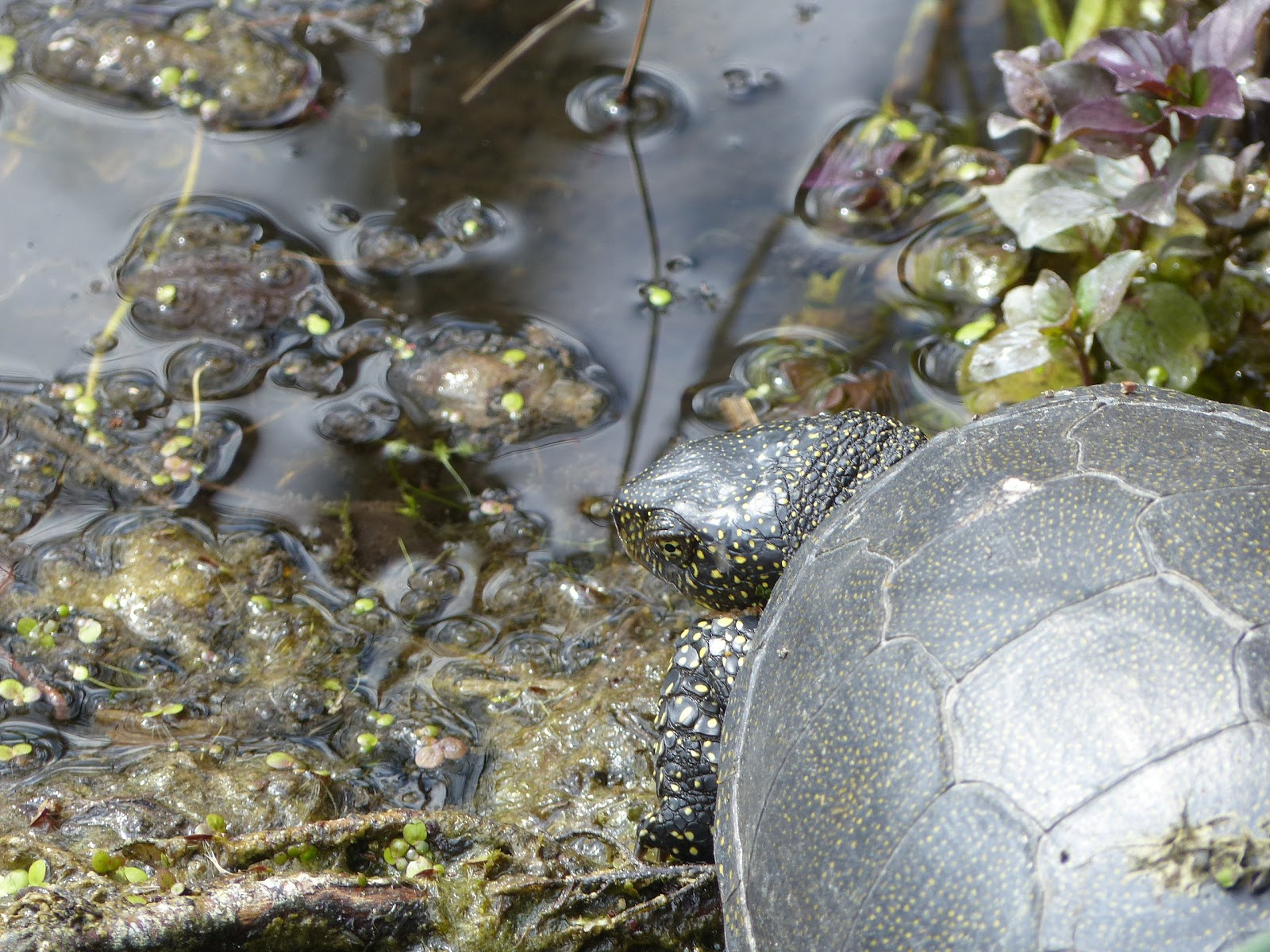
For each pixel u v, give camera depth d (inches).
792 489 110.5
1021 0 179.0
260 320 145.3
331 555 127.0
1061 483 81.3
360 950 90.7
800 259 153.0
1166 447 83.4
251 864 95.8
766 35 180.1
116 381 138.6
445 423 138.1
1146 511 76.1
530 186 160.6
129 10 177.3
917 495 88.8
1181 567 72.0
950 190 159.6
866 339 144.7
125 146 163.2
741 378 141.1
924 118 167.3
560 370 141.9
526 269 151.9
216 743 110.8
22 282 146.8
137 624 119.1
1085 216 132.3
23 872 90.4
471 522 130.6
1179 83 123.0
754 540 109.7
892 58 176.4
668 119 168.4
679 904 96.2
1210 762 63.9
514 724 114.7
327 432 136.6
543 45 177.0
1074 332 130.6
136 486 130.2
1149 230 146.3
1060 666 69.9
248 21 177.5
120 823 99.1
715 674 102.4
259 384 140.1
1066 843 64.6
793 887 76.1
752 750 85.9
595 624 123.3
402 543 128.5
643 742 111.8
